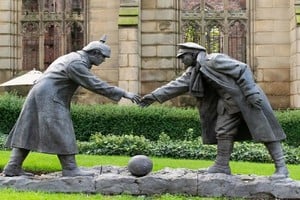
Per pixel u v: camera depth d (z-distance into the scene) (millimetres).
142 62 24875
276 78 24859
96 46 10500
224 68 10125
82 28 25656
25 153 10445
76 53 10523
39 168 12742
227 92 10164
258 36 24969
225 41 25281
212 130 10609
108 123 20562
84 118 20625
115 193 10031
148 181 10008
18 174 10430
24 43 26266
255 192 9867
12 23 25484
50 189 10078
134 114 20469
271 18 24922
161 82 24844
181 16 25188
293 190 9812
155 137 20422
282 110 24641
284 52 24844
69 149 10148
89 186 10047
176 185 9992
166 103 24281
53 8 27188
